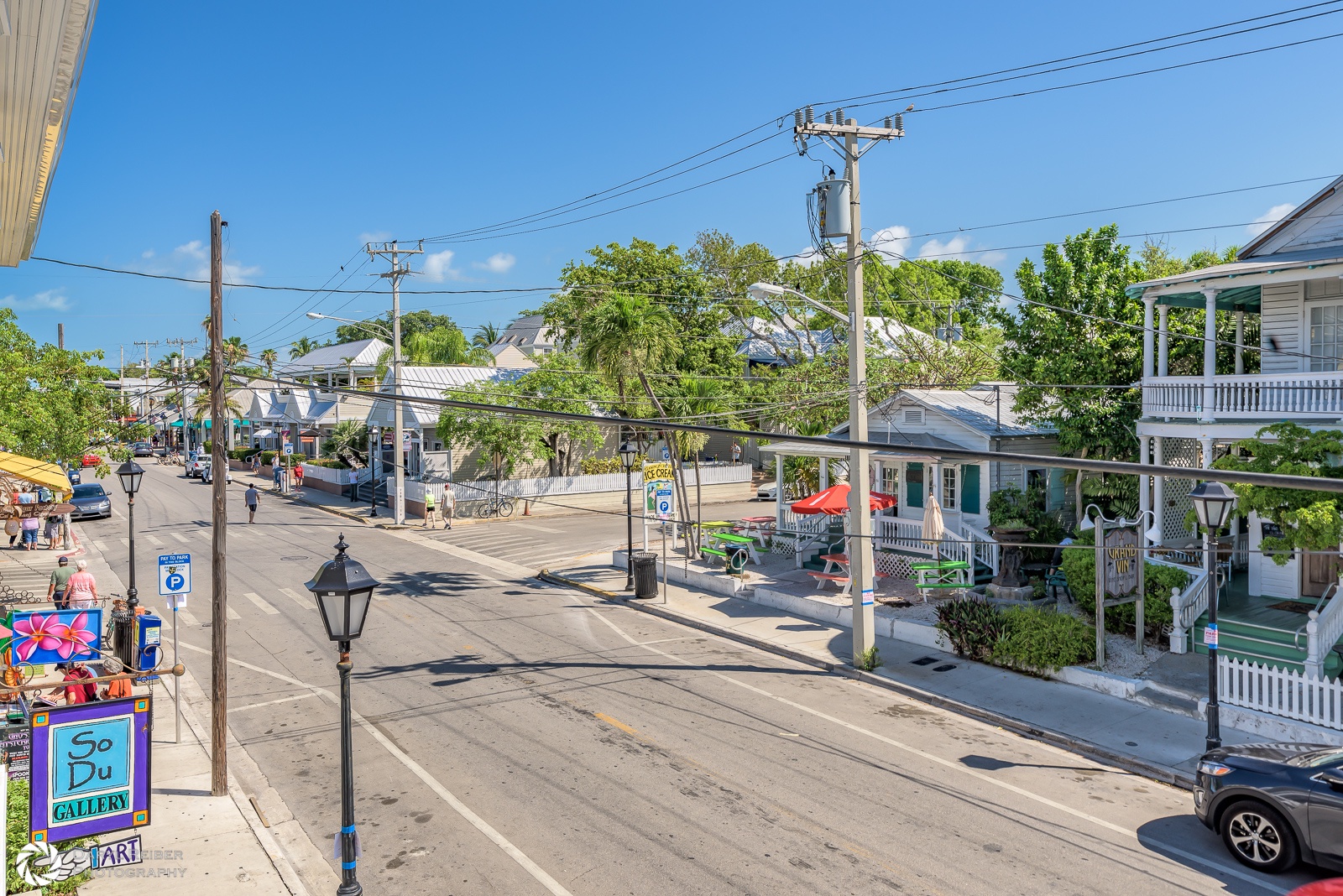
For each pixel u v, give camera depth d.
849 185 16.67
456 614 21.58
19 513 26.97
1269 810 9.38
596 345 26.27
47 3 6.30
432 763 12.48
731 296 46.38
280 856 10.07
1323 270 16.67
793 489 36.88
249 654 18.25
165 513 40.59
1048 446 24.50
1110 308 22.58
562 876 9.44
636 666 17.25
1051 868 9.51
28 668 13.73
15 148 9.15
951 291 54.66
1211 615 11.79
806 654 17.88
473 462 41.56
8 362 24.36
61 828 9.77
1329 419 16.41
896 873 9.41
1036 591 20.25
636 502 43.12
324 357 67.81
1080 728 13.63
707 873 9.42
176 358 84.31
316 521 38.47
